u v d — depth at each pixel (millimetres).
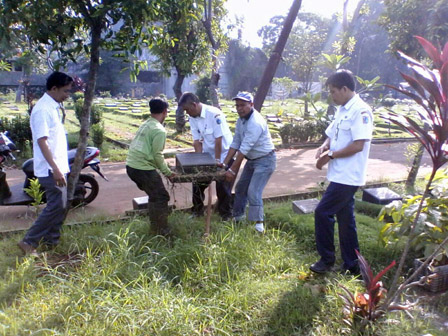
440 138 2820
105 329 2896
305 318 3188
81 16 4762
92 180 6266
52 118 4020
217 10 11641
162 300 3174
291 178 8625
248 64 43312
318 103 26328
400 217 4219
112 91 41875
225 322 3098
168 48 13297
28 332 2826
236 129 5004
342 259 4195
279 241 4535
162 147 4285
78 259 4105
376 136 15820
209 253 4055
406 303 3529
